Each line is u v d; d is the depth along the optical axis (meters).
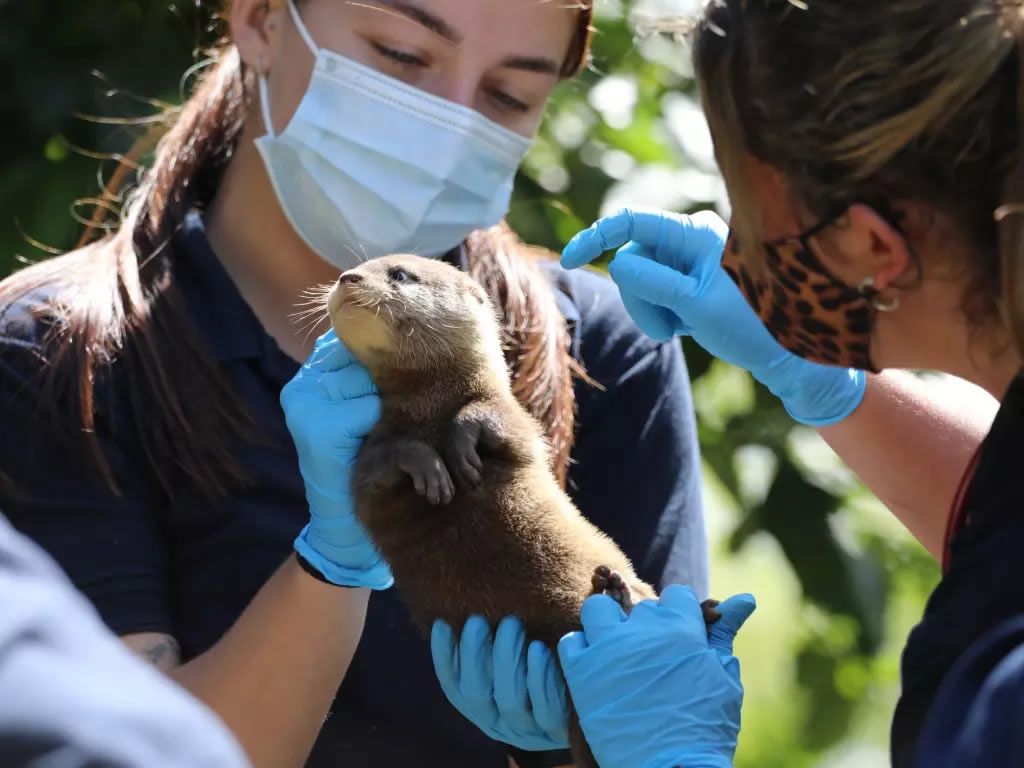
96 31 11.34
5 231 10.72
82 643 2.88
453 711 7.12
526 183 11.71
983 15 4.32
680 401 7.99
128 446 7.01
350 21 7.54
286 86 7.71
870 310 4.90
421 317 6.84
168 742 2.75
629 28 11.88
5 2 11.36
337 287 6.92
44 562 3.07
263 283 7.91
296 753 6.68
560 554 6.31
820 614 11.87
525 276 7.96
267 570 7.02
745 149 4.84
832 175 4.61
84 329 6.95
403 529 6.48
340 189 7.60
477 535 6.38
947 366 5.02
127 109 11.08
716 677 5.88
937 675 4.28
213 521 7.07
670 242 7.25
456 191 7.80
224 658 6.54
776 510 11.42
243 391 7.19
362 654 7.09
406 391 6.91
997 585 4.22
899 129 4.41
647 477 7.71
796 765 16.62
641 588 6.50
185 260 7.53
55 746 2.62
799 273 4.91
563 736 6.29
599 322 8.03
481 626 6.25
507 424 6.61
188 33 11.42
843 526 11.50
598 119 11.88
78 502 6.75
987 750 3.73
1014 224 4.29
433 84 7.68
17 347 6.90
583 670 5.88
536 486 6.52
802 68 4.57
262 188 7.81
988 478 4.49
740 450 11.61
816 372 6.96
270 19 7.90
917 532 7.19
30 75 11.09
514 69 7.74
